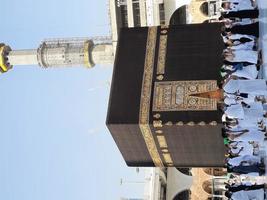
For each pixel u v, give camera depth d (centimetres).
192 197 5550
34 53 5662
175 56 2977
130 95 2888
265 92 2459
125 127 2831
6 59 5684
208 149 2927
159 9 5938
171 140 2895
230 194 2681
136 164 3284
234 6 2716
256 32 2670
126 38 3117
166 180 5956
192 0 5794
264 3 2645
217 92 2752
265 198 2588
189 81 2856
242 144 2592
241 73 2578
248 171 2608
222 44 2959
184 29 3077
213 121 2691
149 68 2969
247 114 2464
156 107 2814
